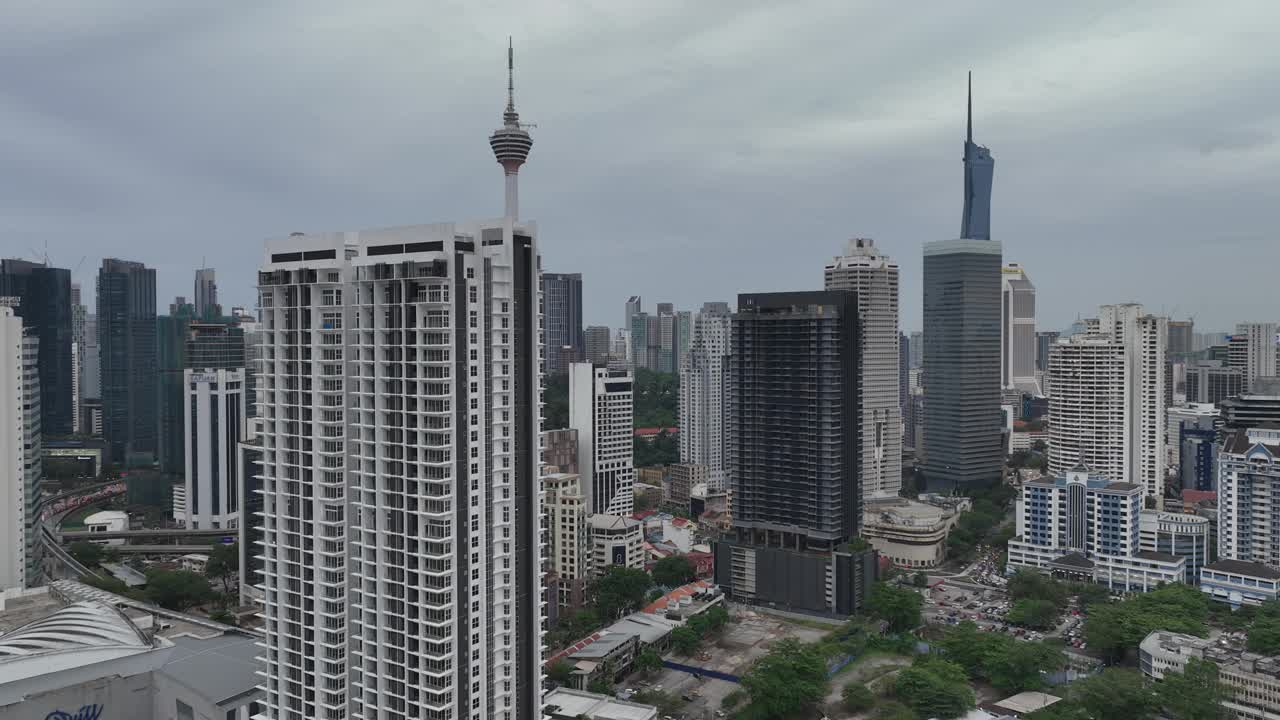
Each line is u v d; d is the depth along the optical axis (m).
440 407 188.75
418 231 192.25
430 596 189.38
